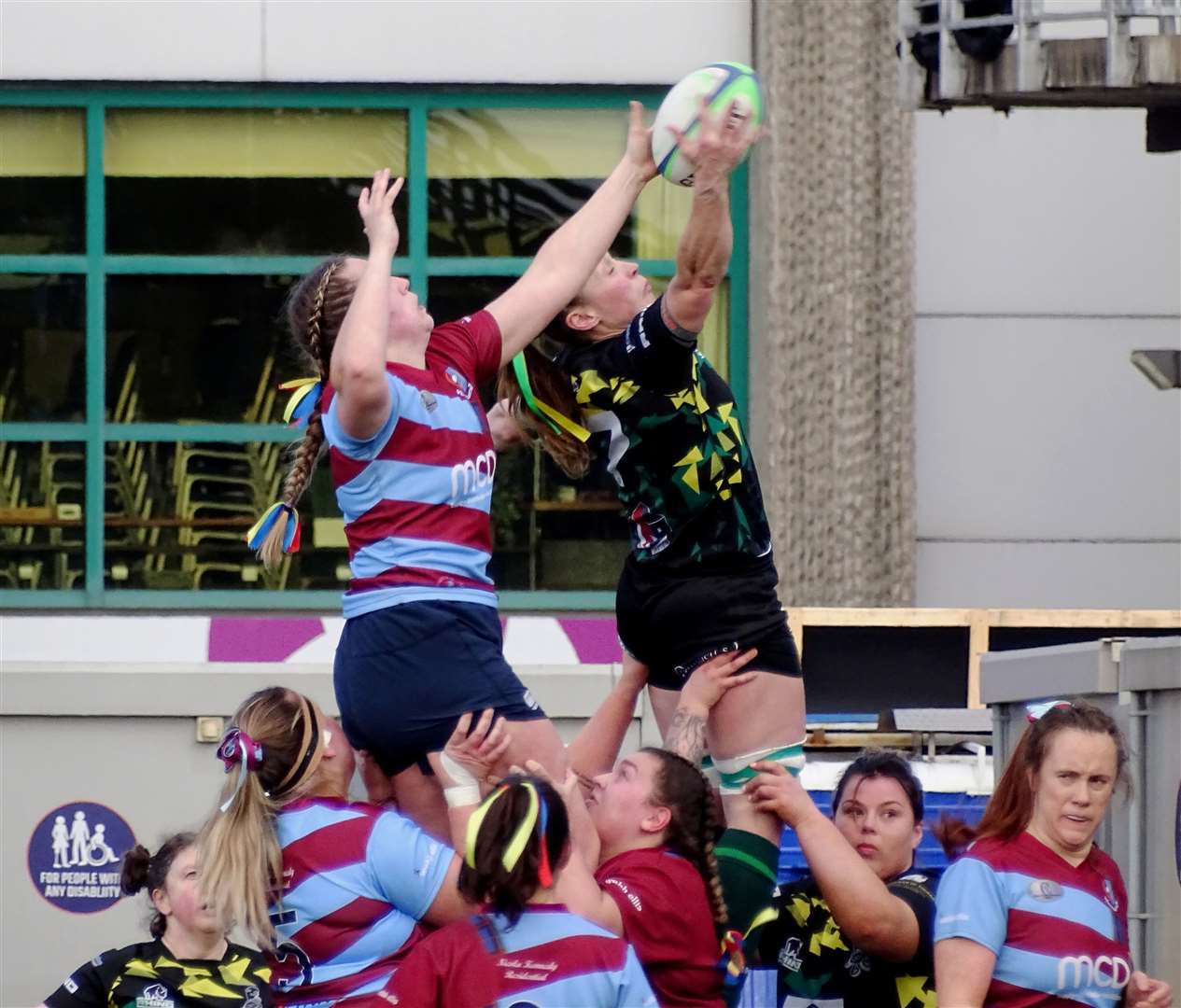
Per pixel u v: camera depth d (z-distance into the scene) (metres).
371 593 15.57
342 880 15.73
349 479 15.66
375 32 36.19
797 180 34.62
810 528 34.47
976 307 35.28
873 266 34.75
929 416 35.19
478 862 14.82
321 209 36.53
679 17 36.03
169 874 20.81
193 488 36.56
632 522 18.09
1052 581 35.19
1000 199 35.34
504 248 36.47
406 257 36.44
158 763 26.47
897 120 34.62
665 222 36.31
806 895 19.69
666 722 18.62
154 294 36.62
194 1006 20.61
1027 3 22.98
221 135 36.50
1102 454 35.38
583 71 36.06
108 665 26.61
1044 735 16.66
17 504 36.50
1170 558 35.38
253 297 36.62
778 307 34.56
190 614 35.50
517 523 36.19
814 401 34.56
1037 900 16.33
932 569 35.06
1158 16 22.72
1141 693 19.17
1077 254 35.44
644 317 17.31
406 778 16.14
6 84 36.31
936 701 30.41
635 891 16.25
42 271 36.53
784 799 17.48
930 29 23.91
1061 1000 16.22
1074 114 35.44
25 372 36.59
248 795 15.84
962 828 19.09
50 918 26.25
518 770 15.56
